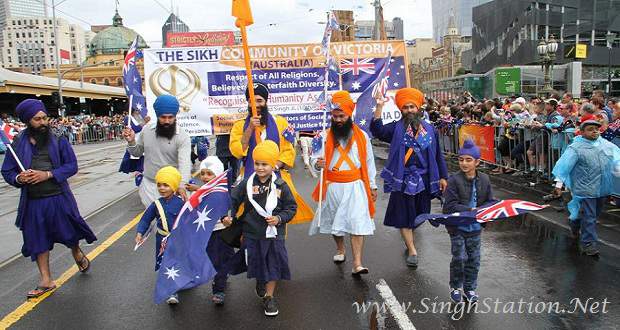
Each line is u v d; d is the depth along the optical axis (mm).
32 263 6066
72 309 4652
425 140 5539
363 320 4270
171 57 8500
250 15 5023
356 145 5344
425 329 4074
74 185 12922
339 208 5316
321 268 5613
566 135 9125
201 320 4371
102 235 7367
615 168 5652
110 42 95500
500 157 12141
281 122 5359
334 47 8359
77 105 66312
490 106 13766
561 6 61625
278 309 4547
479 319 4230
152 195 5230
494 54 72812
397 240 6652
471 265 4531
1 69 41219
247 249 4516
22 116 4988
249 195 4465
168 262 4395
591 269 5332
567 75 30609
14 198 11258
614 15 61156
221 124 8578
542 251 5984
